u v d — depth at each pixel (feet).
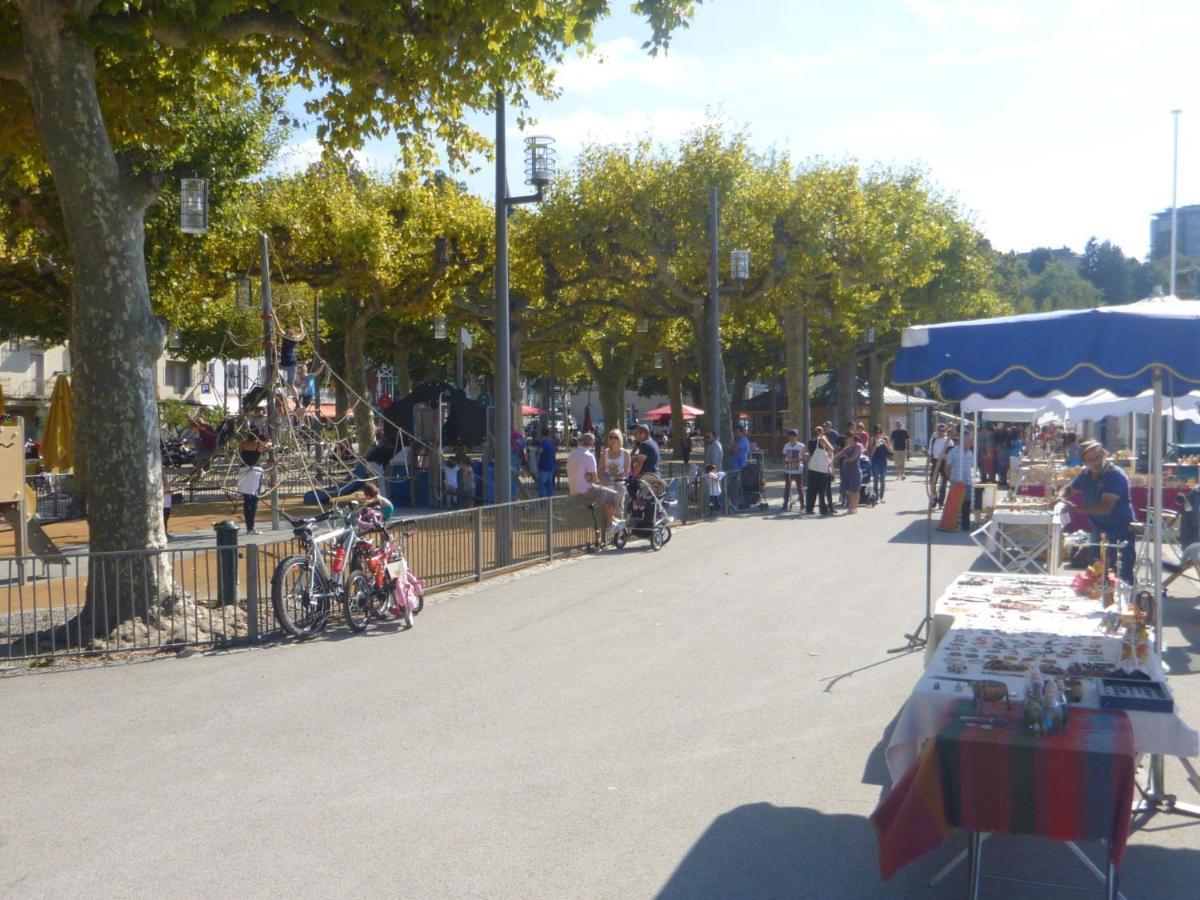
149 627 32.86
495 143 51.98
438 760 21.52
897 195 130.41
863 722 24.04
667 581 45.24
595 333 142.51
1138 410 58.70
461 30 38.63
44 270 71.77
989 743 14.92
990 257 173.37
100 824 18.21
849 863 16.62
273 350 67.87
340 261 91.35
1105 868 15.60
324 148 44.39
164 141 45.19
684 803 19.12
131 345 33.73
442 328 106.42
